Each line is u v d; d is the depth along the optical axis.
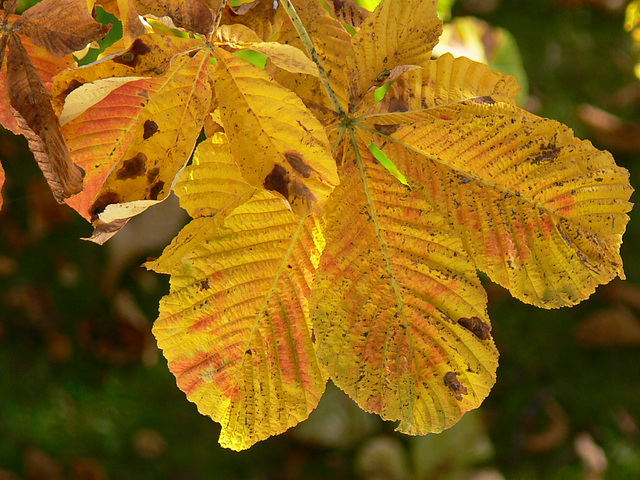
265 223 0.86
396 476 2.06
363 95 0.87
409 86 0.88
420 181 0.87
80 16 0.85
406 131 0.87
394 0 0.87
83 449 2.04
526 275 0.87
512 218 0.87
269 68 0.88
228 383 0.88
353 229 0.86
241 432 0.88
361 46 0.87
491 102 0.88
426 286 0.86
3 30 0.84
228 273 0.86
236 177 0.86
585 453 2.11
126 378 2.22
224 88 0.82
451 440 2.09
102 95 0.82
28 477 1.95
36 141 0.83
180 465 2.05
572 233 0.87
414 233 0.86
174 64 0.83
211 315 0.87
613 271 0.87
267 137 0.82
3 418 2.04
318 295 0.86
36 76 0.83
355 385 0.86
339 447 2.12
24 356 2.19
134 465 2.03
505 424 2.18
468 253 0.87
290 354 0.88
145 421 2.13
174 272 0.86
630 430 2.18
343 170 0.86
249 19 0.91
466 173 0.87
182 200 0.86
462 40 1.47
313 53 0.86
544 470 2.09
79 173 0.83
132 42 0.83
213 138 0.86
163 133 0.83
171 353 0.87
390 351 0.86
